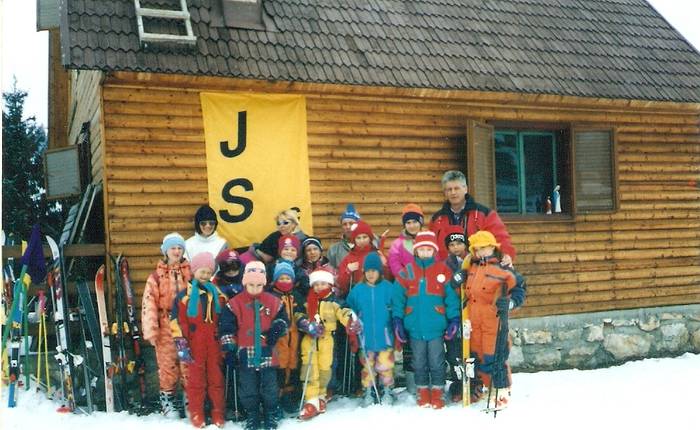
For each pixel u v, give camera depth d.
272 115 7.89
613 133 9.44
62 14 7.19
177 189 7.44
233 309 6.00
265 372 6.01
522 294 6.51
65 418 6.34
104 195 7.15
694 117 10.17
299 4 8.70
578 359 9.19
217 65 7.36
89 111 9.48
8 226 17.69
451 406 6.59
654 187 9.86
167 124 7.45
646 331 9.65
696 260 10.08
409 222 6.84
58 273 6.79
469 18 9.52
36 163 19.12
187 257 6.84
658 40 10.40
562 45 9.59
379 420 6.09
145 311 6.26
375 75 7.99
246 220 7.66
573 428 5.91
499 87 8.45
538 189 9.40
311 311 6.46
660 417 6.30
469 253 6.73
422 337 6.48
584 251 9.38
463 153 8.80
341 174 8.20
